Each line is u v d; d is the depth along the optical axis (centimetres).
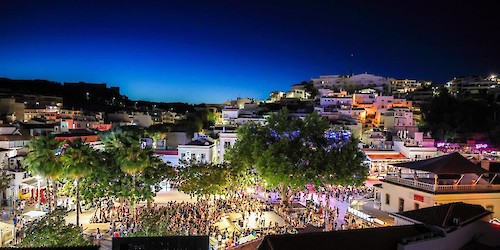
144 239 2409
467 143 11200
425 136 11025
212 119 16162
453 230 2878
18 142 7300
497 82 17812
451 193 4109
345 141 6481
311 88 19412
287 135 6644
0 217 5206
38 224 3703
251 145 6631
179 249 2383
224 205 5894
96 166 5459
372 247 2636
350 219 4888
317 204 6112
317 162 5981
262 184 6512
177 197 6938
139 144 5650
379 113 13438
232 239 4284
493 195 4228
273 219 5300
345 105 14150
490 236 2953
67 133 9362
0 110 12388
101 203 6172
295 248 2523
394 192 4722
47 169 4853
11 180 6094
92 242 3644
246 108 15050
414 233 2838
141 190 5547
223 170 5869
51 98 17838
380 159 8281
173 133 9969
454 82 18912
